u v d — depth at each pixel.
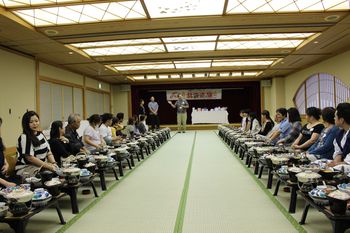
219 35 6.15
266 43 7.11
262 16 5.03
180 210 3.06
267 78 13.84
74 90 10.12
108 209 3.16
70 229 2.66
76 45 6.83
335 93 8.57
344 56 7.80
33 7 4.44
